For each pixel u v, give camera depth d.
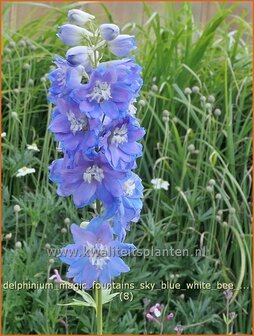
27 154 0.89
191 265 0.85
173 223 0.90
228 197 0.87
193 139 0.92
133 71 0.54
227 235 0.88
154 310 0.76
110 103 0.52
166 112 0.86
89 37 0.54
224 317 0.77
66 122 0.53
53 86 0.54
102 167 0.54
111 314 0.81
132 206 0.56
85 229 0.56
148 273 0.81
